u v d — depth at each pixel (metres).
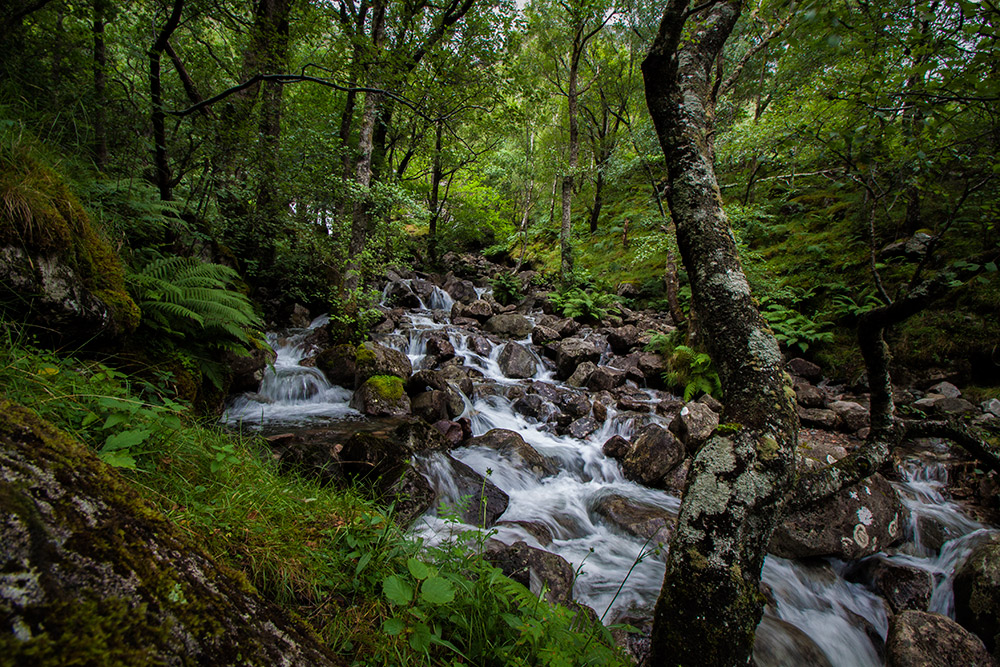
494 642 1.70
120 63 6.08
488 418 6.62
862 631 3.31
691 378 7.87
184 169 5.63
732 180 13.45
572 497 4.75
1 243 2.39
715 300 1.79
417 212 8.31
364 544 2.10
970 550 3.92
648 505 4.56
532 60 16.12
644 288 13.67
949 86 2.80
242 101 6.19
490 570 2.01
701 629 1.51
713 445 1.65
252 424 5.10
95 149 4.84
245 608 1.07
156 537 0.96
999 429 5.78
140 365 3.47
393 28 8.29
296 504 2.30
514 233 21.97
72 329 2.77
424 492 3.32
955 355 7.31
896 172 3.69
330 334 7.88
